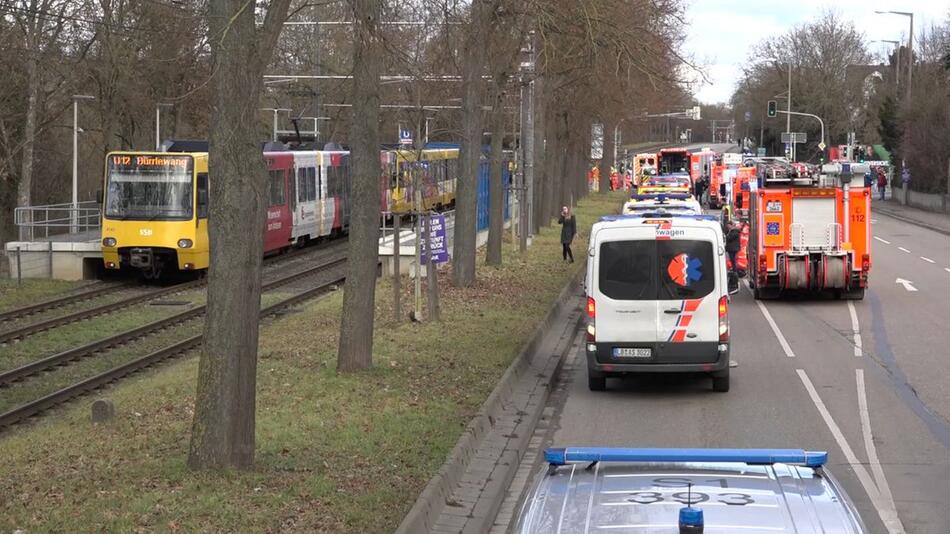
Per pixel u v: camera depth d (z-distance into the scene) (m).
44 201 53.75
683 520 4.25
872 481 11.72
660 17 25.92
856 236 27.67
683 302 16.44
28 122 36.69
